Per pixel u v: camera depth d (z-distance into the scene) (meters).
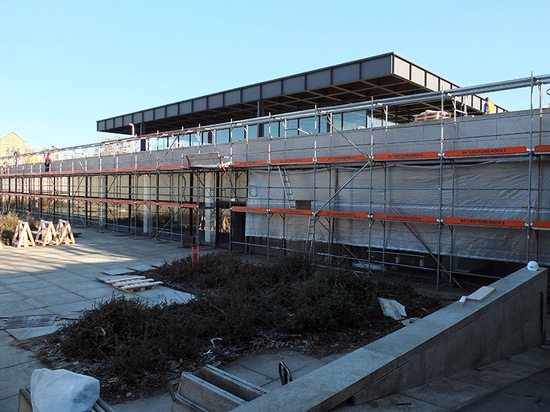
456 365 5.15
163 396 5.63
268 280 11.88
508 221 10.35
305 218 15.70
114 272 13.57
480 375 5.19
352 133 14.42
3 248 19.17
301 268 12.58
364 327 8.33
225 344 7.43
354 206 14.29
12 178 43.88
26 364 6.62
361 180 14.12
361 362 3.99
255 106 27.23
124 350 6.57
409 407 3.79
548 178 10.52
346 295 8.98
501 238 11.23
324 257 14.79
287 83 22.92
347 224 14.47
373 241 13.79
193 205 19.73
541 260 10.54
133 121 34.12
